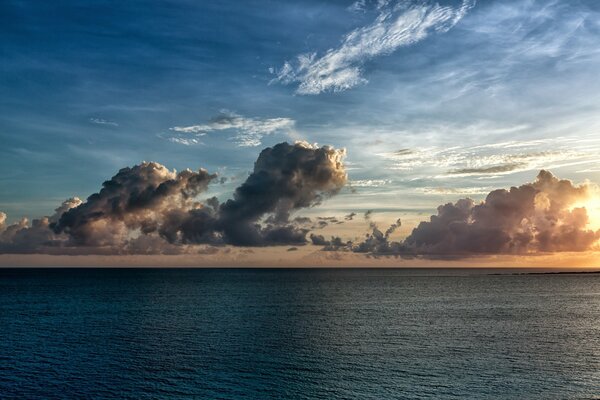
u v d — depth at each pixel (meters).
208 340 75.19
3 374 54.47
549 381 52.50
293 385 50.94
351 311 115.62
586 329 87.75
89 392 48.59
